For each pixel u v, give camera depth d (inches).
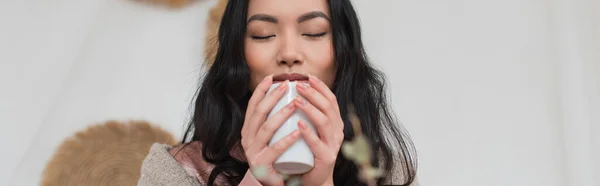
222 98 39.1
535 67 60.4
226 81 38.4
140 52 59.7
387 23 61.6
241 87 37.8
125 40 59.4
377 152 40.3
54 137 56.7
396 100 60.9
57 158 56.4
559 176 59.1
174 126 59.4
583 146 58.2
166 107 59.6
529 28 60.7
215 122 38.9
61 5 56.5
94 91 58.2
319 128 31.0
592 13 59.0
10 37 55.6
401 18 61.6
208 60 53.6
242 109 38.9
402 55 61.3
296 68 35.9
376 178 39.4
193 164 39.2
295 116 30.8
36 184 55.8
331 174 32.0
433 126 60.7
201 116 40.2
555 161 59.2
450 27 61.4
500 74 60.8
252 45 36.9
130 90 59.2
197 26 60.6
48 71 55.9
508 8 61.1
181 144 41.1
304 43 36.3
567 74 58.9
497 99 60.7
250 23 36.6
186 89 59.9
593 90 58.6
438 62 61.2
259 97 31.6
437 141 60.6
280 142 30.1
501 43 61.0
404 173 42.7
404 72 61.2
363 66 40.3
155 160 39.1
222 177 37.9
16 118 55.4
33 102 55.7
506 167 60.0
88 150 57.6
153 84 59.7
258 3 36.7
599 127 58.3
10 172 55.2
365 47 61.1
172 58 60.2
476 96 60.8
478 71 61.0
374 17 61.6
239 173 37.8
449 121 60.7
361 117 39.3
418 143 60.6
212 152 38.7
